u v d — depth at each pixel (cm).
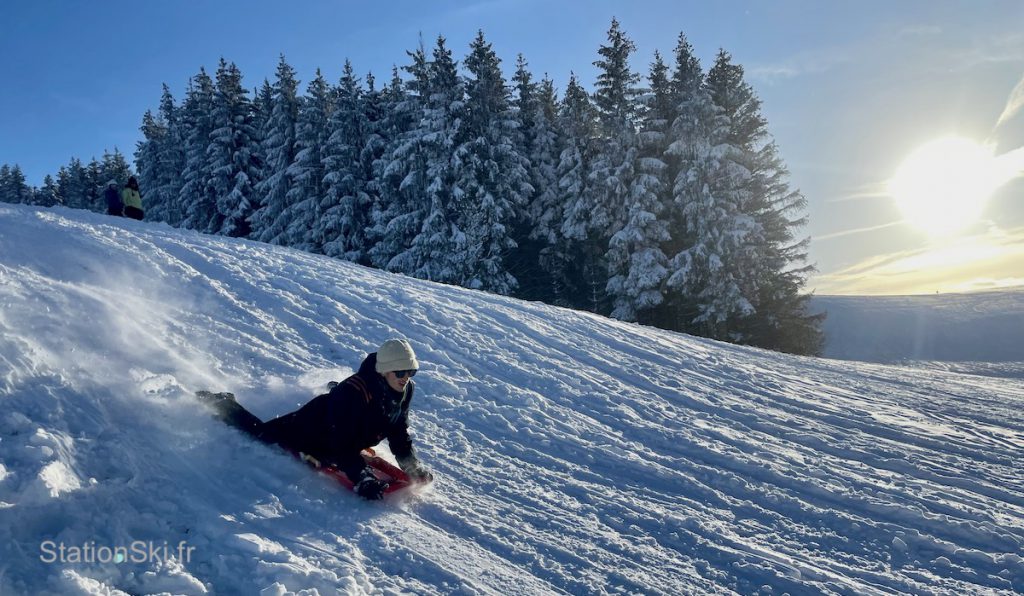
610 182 2748
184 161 4569
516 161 3053
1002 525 421
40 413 337
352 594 264
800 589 325
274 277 884
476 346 778
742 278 2644
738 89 3111
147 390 403
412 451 390
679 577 328
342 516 339
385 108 3544
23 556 237
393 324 798
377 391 364
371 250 3080
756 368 988
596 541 356
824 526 404
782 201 3070
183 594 244
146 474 321
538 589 302
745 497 443
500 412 566
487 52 2992
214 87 4044
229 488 337
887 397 870
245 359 552
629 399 674
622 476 461
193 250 911
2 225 735
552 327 991
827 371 1091
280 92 3681
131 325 526
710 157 2570
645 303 2642
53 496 271
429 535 337
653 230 2730
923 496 465
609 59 2862
